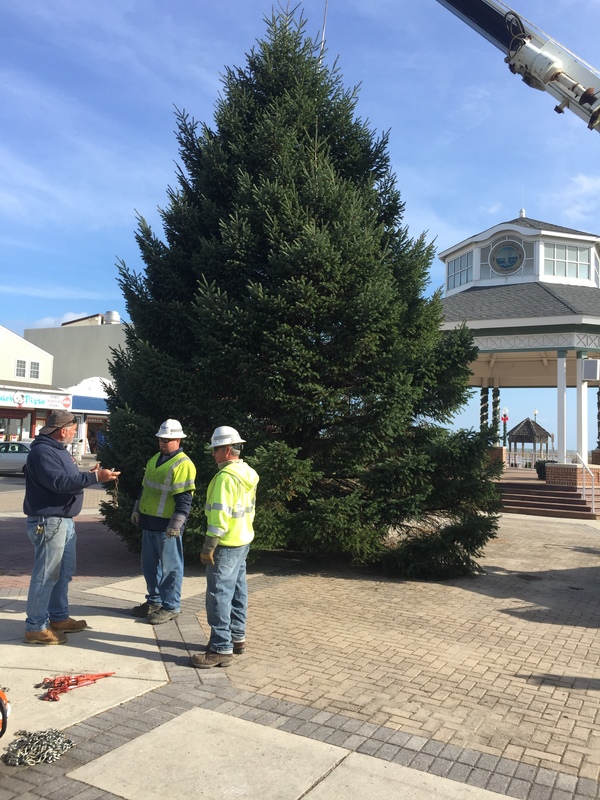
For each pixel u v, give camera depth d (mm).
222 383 8898
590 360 17906
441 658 5359
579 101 9430
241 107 9836
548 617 6777
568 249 22797
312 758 3574
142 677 4719
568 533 13688
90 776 3367
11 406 38719
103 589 7477
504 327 18688
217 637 5012
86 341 53375
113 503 9086
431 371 9031
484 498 8539
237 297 9031
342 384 9125
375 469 8500
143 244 9391
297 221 8578
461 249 24594
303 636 5852
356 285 8578
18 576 8297
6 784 3289
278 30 10156
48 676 4691
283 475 7926
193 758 3551
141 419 8516
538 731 4023
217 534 4961
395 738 3855
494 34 10219
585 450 18531
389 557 8547
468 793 3266
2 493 20734
